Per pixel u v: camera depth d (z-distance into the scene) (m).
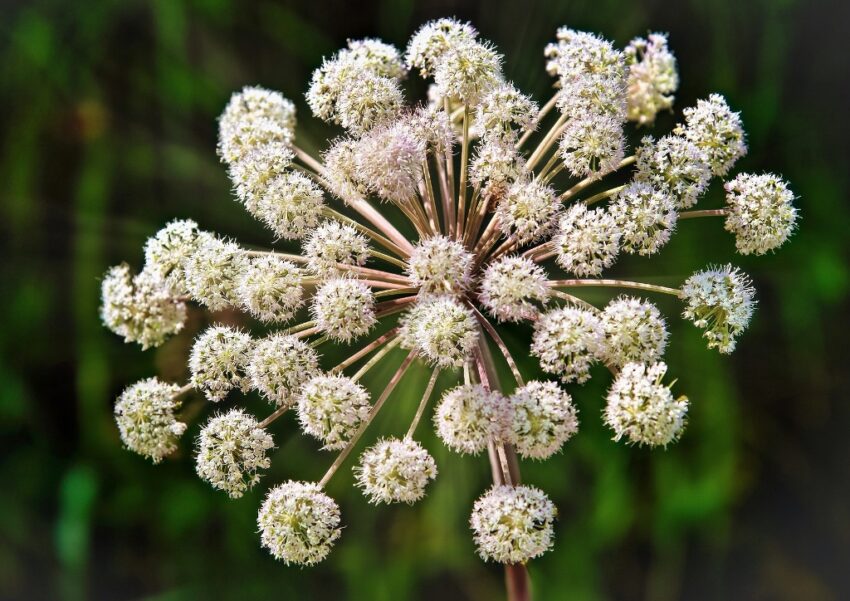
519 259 0.23
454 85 0.24
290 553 0.23
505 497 0.22
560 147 0.24
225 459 0.23
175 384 0.25
